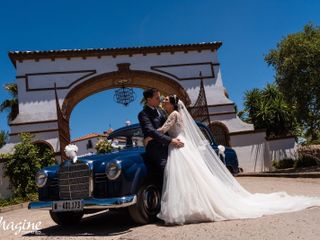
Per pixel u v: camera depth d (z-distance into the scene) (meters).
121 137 6.54
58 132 16.78
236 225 4.27
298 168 18.34
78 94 18.69
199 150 5.37
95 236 4.72
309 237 3.39
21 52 17.64
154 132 5.17
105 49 18.47
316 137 26.44
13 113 22.97
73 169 5.18
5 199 14.70
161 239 3.99
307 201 5.39
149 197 5.17
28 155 14.69
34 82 17.75
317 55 18.55
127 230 4.81
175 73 19.25
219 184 5.09
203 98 17.83
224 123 19.08
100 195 5.02
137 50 18.91
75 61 18.34
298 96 19.42
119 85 19.48
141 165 5.10
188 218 4.79
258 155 18.92
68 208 5.10
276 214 4.84
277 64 20.14
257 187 9.54
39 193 5.65
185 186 4.84
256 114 24.88
